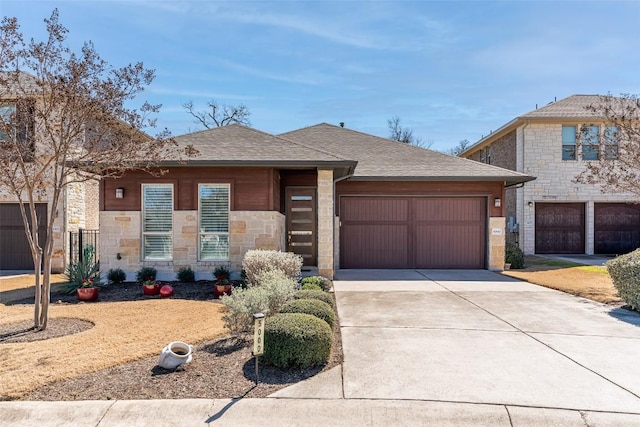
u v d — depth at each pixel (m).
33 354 4.58
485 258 12.59
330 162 9.56
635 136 9.61
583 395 3.63
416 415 3.32
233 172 9.91
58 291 8.64
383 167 12.64
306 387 3.79
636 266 6.79
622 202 16.91
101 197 9.84
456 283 9.90
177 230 9.84
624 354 4.71
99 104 5.70
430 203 12.70
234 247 9.84
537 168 16.86
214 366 4.29
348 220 12.67
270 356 4.21
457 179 12.02
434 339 5.26
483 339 5.26
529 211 16.80
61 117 5.71
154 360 4.45
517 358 4.56
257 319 3.87
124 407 3.38
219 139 10.88
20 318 6.35
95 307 7.07
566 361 4.47
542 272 11.64
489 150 20.83
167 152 8.31
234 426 3.19
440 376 4.04
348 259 12.66
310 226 12.05
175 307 7.05
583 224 16.98
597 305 7.38
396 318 6.38
